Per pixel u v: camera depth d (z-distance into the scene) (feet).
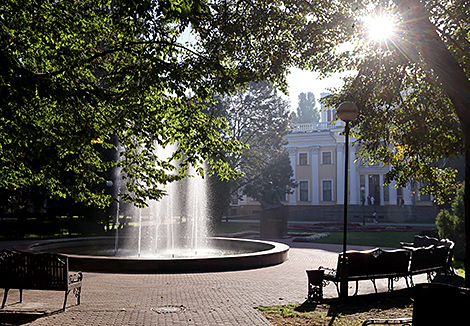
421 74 30.04
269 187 86.94
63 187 27.37
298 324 19.97
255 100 132.98
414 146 29.22
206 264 38.27
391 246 66.49
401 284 32.24
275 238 82.94
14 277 23.20
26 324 19.56
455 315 11.76
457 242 46.24
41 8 21.62
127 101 21.31
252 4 28.81
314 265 42.63
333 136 169.58
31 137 18.15
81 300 25.09
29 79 17.25
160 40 22.82
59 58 22.98
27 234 79.15
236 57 29.53
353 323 20.07
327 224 124.77
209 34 27.32
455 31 27.94
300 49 29.73
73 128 24.94
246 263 40.01
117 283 31.14
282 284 31.19
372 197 161.38
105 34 25.34
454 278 34.37
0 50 17.02
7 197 76.64
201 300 25.22
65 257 22.70
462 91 21.94
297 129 181.47
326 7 28.14
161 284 30.83
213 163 25.99
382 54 27.09
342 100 31.68
